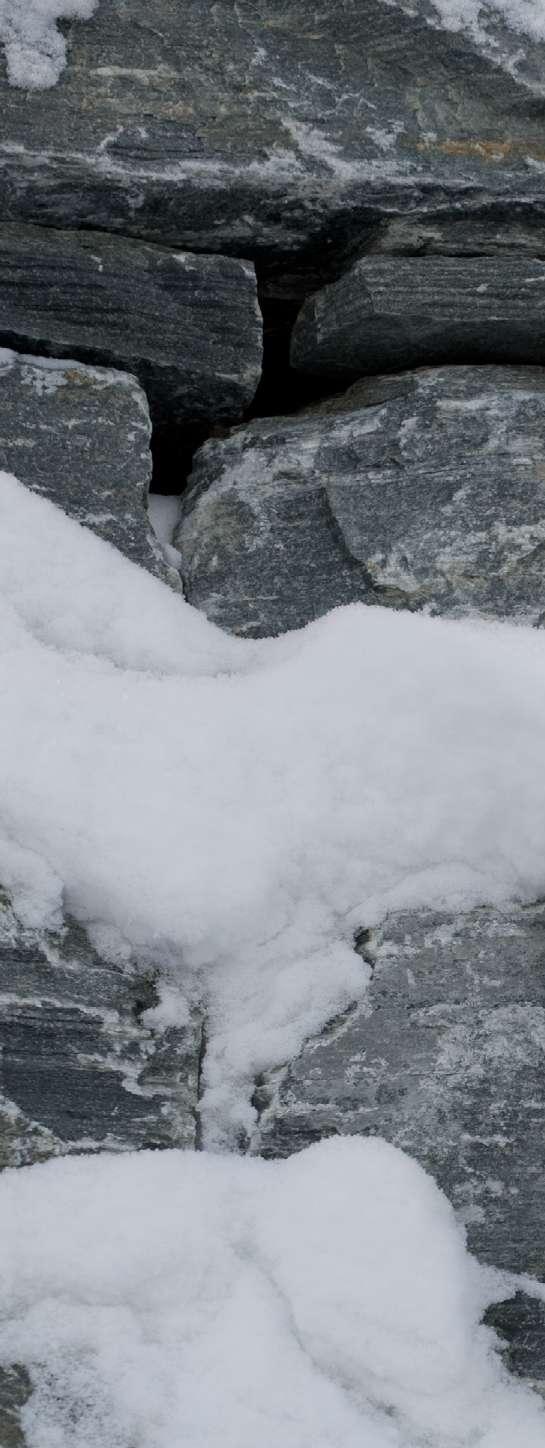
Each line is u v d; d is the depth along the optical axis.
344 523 3.22
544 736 2.84
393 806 2.83
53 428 3.13
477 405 3.29
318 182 3.22
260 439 3.33
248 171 3.19
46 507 3.07
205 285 3.25
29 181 3.10
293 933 2.79
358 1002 2.74
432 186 3.28
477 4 3.34
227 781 2.81
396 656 2.93
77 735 2.78
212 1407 2.29
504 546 3.19
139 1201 2.49
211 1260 2.45
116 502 3.15
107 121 3.14
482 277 3.33
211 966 2.77
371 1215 2.52
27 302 3.12
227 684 2.99
